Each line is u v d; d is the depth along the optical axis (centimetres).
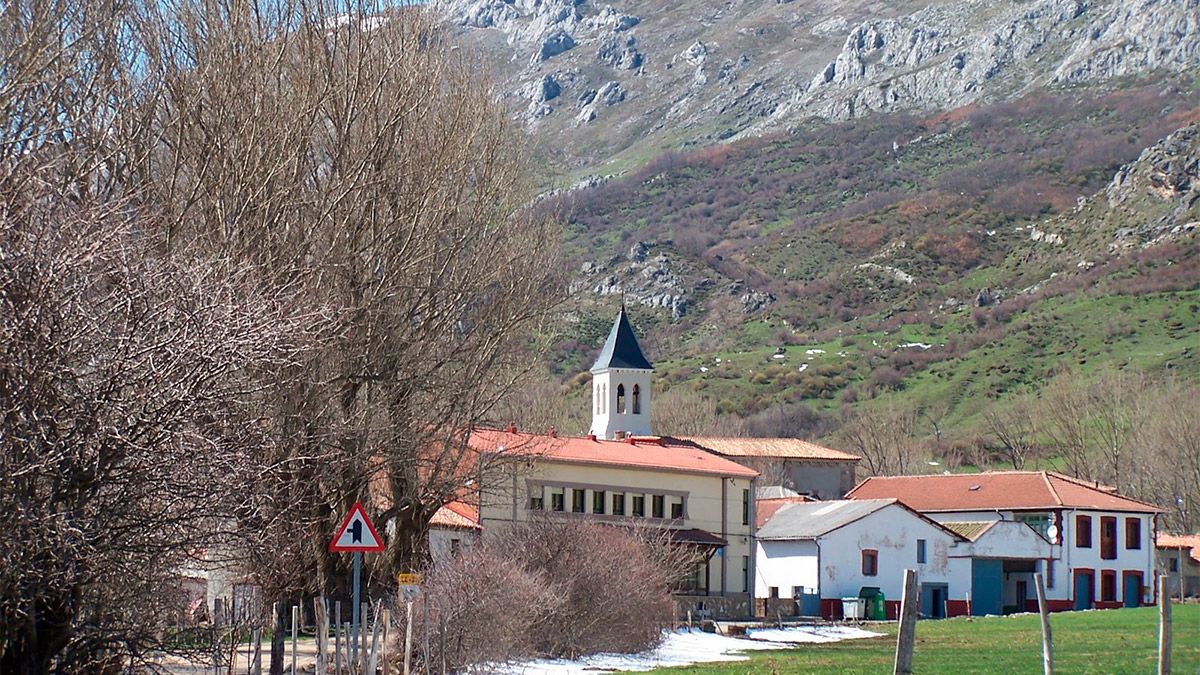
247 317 2514
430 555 5609
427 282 5288
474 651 4362
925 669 4784
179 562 2489
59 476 2259
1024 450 17650
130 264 2416
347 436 4581
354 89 5009
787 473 14062
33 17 3347
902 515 10188
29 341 2230
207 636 2939
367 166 4994
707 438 14112
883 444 17512
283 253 4500
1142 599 11081
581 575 5481
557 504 9112
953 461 17212
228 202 4378
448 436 5584
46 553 2280
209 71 4528
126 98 4109
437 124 5416
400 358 5009
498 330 5697
